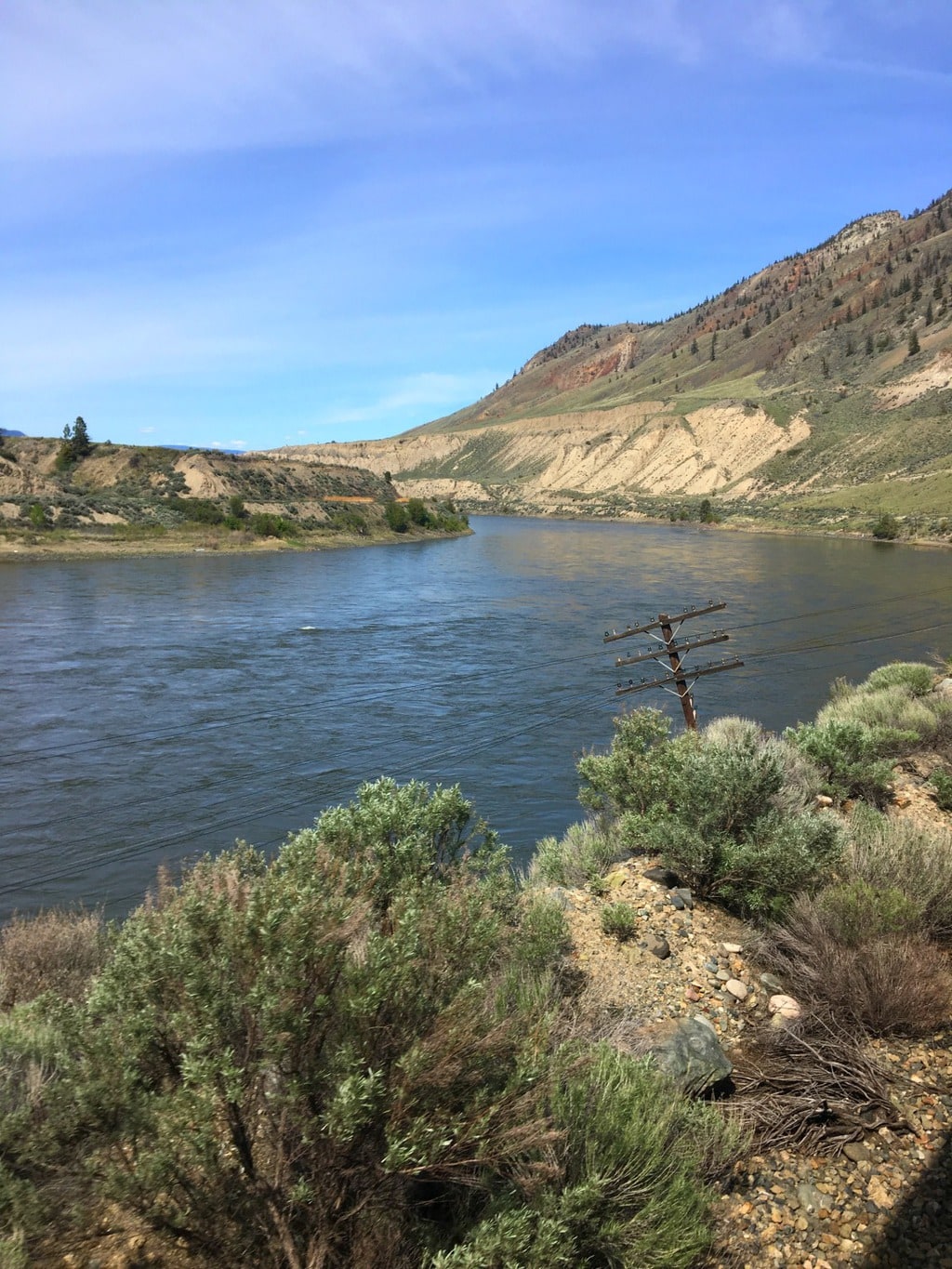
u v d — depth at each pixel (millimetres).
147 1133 2547
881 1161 3480
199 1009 2662
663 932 5535
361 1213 2592
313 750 17391
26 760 16578
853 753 9883
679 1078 3803
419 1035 2818
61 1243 2588
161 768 16141
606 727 19297
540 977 4398
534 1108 2930
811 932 5199
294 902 2928
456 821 5961
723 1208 3236
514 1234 2486
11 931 6188
